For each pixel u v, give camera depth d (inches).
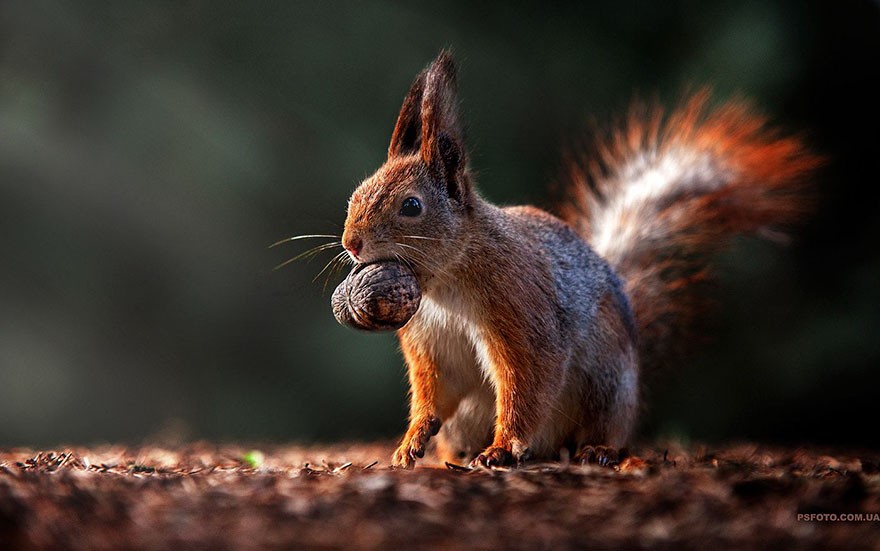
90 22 746.8
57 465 265.4
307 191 722.8
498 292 276.8
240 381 741.3
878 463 296.2
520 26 725.3
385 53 730.2
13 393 757.9
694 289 388.5
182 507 182.5
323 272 332.2
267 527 170.2
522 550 161.9
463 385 297.6
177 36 743.7
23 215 757.9
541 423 278.8
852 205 676.7
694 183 403.5
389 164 286.7
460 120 284.7
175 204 749.9
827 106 689.0
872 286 662.5
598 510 187.3
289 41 736.3
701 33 706.8
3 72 745.6
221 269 744.3
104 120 754.8
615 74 718.5
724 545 166.2
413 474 231.8
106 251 761.6
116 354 762.8
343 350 711.7
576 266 307.0
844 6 681.6
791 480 216.1
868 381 650.2
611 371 306.3
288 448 415.5
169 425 732.0
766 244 661.9
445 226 272.5
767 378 669.3
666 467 255.0
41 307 774.5
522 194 700.7
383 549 160.1
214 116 740.7
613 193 405.7
